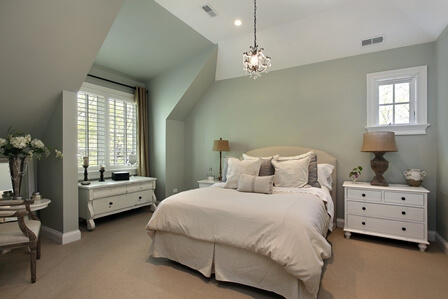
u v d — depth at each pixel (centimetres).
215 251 205
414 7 255
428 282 199
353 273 214
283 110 386
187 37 359
